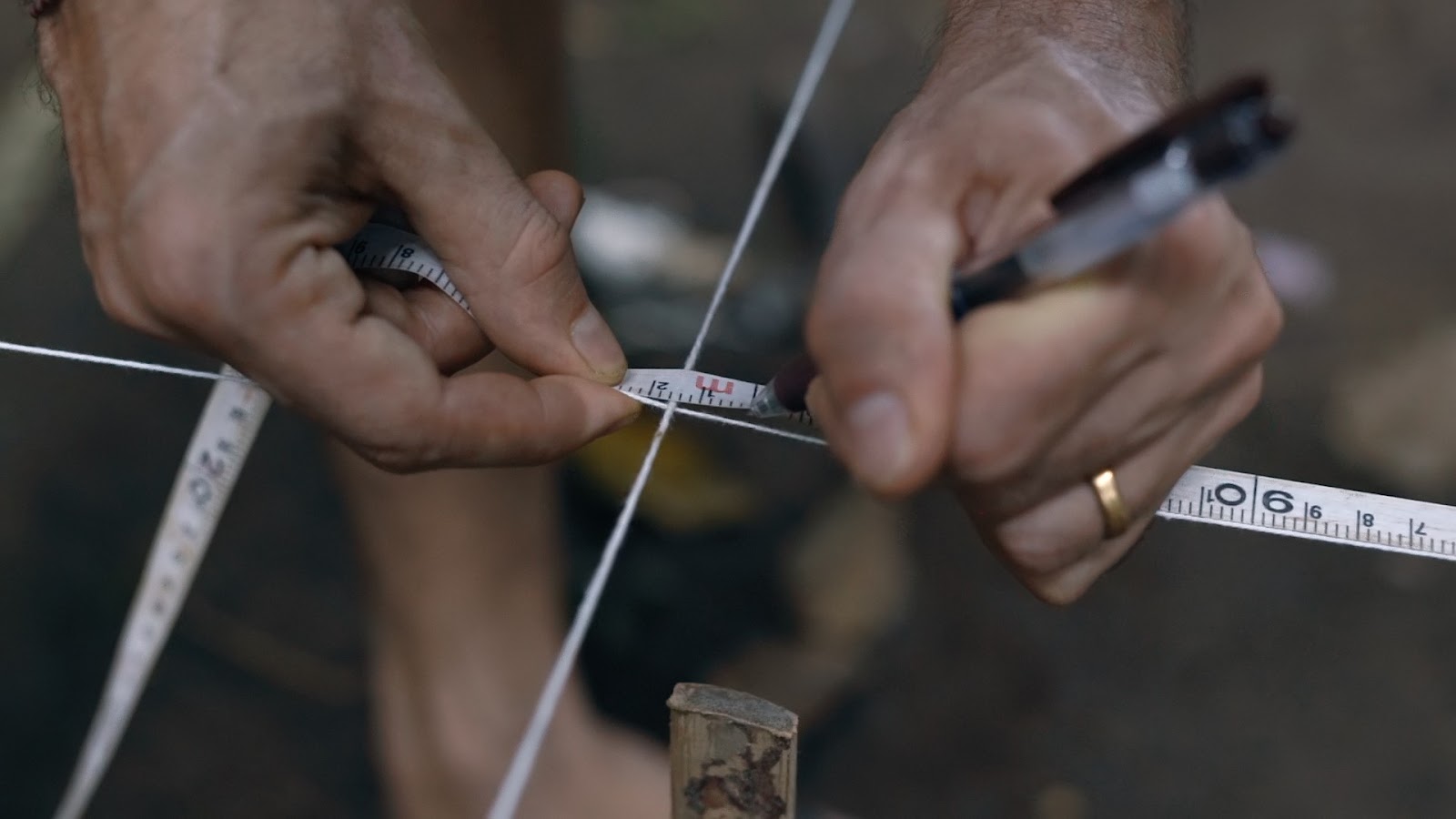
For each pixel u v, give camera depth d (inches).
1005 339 36.0
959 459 37.5
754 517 100.5
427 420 45.3
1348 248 117.2
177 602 61.9
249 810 89.4
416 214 47.4
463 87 70.0
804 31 143.8
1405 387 104.2
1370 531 50.1
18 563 97.6
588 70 139.3
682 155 127.8
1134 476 43.5
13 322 113.3
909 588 100.5
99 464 104.7
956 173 39.0
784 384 44.3
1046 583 46.3
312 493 109.4
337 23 44.4
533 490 77.0
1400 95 132.6
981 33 45.3
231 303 41.9
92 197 45.2
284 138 42.4
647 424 100.9
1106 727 92.6
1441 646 95.7
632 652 93.0
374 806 90.3
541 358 50.0
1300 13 142.5
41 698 92.4
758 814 39.5
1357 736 91.0
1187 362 39.8
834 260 38.5
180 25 43.0
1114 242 32.4
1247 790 88.5
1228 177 29.3
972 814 88.4
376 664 82.8
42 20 47.9
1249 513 50.5
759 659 93.2
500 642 78.8
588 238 109.5
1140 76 44.2
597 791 79.8
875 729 93.2
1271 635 97.2
